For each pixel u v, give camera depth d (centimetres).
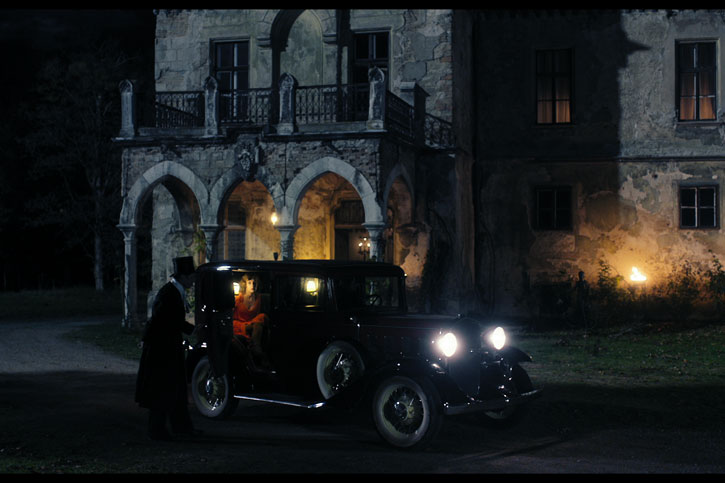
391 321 759
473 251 2047
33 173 3769
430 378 688
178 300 736
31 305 2734
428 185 1820
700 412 855
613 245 1994
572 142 2027
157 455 660
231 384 821
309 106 1902
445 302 1800
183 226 1956
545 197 2045
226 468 613
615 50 2017
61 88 3506
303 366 802
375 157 1562
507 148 2055
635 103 2003
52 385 1056
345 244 1928
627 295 1958
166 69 2019
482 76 2077
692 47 2002
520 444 711
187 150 1703
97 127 3472
